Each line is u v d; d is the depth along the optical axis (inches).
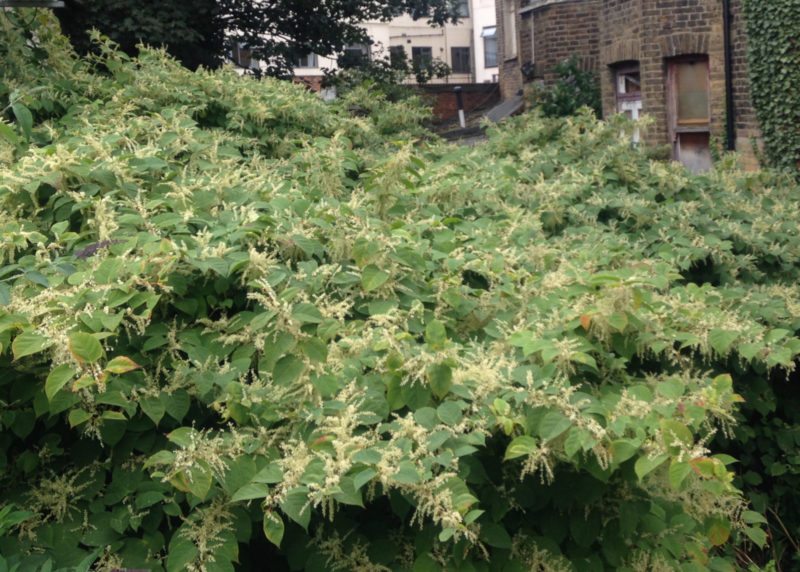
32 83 205.9
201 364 107.3
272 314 101.2
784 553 167.3
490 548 107.5
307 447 97.8
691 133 532.4
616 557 114.1
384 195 160.6
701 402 109.8
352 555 103.0
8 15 235.1
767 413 169.0
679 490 116.6
